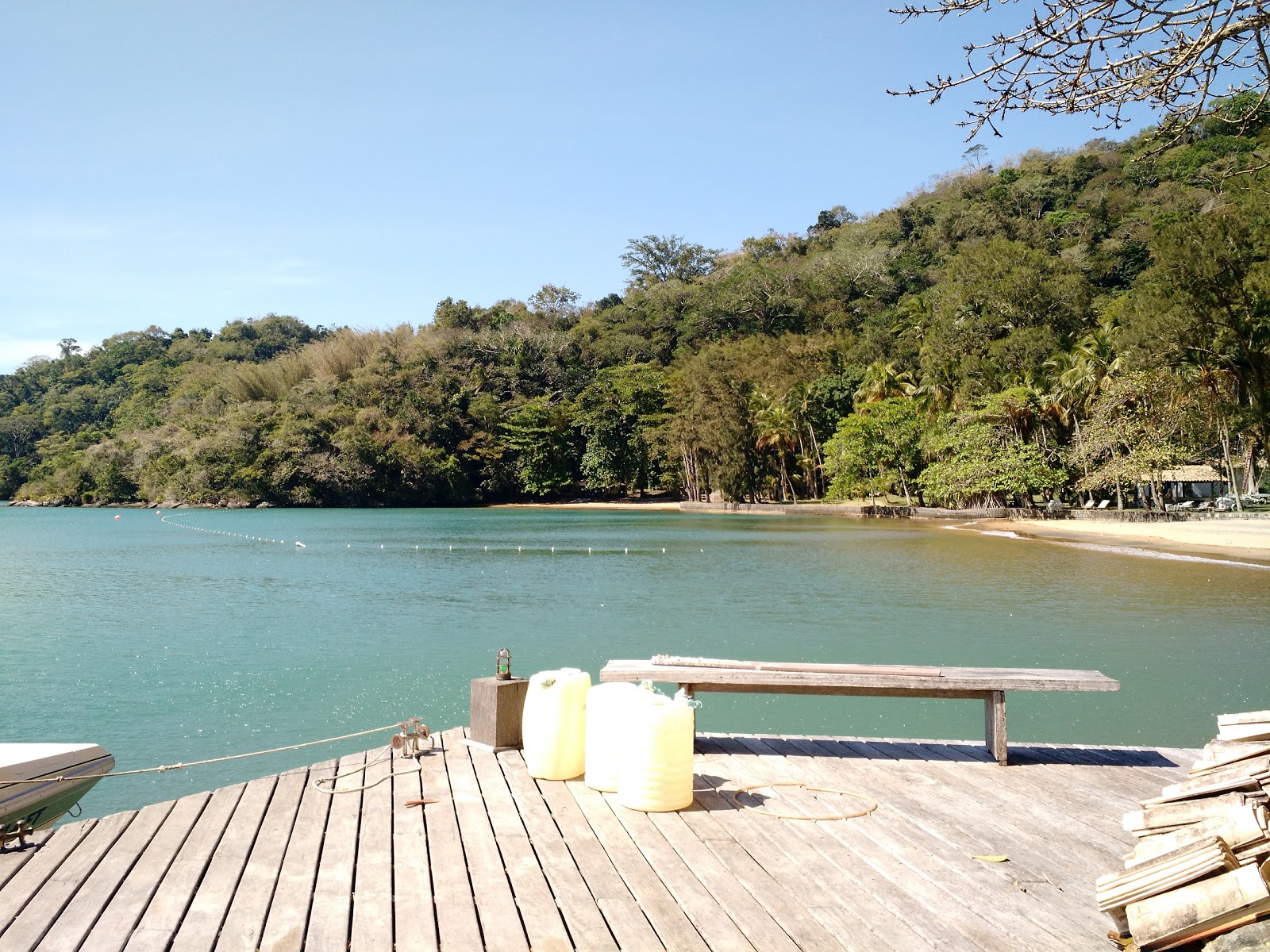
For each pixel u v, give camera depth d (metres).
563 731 6.57
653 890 4.68
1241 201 42.66
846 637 18.23
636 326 126.44
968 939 4.17
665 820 5.74
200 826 5.61
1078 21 4.62
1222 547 36.50
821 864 5.04
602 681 6.85
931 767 6.91
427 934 4.20
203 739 11.71
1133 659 15.77
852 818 5.77
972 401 62.78
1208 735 11.22
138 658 16.95
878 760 7.12
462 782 6.50
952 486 60.72
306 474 97.69
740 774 6.75
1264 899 3.66
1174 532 43.16
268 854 5.17
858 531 53.53
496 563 36.84
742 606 23.09
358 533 58.62
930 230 127.25
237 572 34.00
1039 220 113.94
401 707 13.22
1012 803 6.08
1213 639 17.55
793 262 138.50
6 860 5.08
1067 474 58.44
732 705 13.09
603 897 4.59
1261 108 4.76
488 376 110.06
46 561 39.09
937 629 19.09
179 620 21.91
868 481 69.75
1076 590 25.12
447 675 15.29
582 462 99.69
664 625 20.11
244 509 97.69
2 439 130.25
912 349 86.75
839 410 83.19
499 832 5.51
